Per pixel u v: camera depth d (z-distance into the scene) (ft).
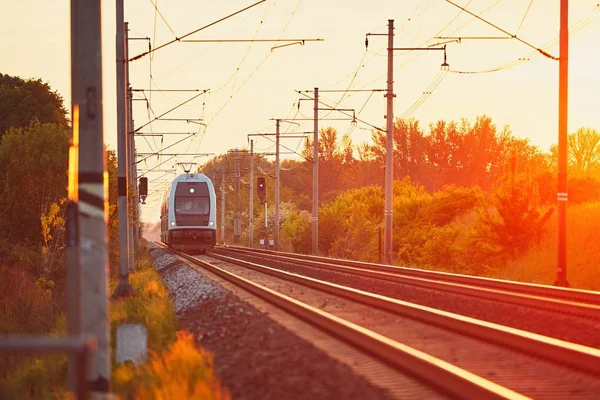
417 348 77.92
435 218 319.06
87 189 53.52
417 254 275.18
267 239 439.22
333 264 233.14
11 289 186.50
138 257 279.69
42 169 239.30
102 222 53.26
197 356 65.00
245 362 68.69
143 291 146.10
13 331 146.82
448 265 248.73
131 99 254.68
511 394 51.85
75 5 54.75
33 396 86.53
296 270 208.64
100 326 51.72
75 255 50.78
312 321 93.86
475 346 79.41
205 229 310.24
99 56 54.60
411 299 129.90
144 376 61.98
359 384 58.29
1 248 222.07
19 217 238.89
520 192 212.64
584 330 93.61
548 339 75.00
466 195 325.01
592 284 164.14
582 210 230.48
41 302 177.06
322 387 57.31
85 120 54.03
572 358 69.41
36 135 247.29
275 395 55.62
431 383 60.03
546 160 541.34
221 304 115.65
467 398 54.90
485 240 218.18
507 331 79.97
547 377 64.95
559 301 112.16
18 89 361.30
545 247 204.64
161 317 99.40
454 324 90.84
